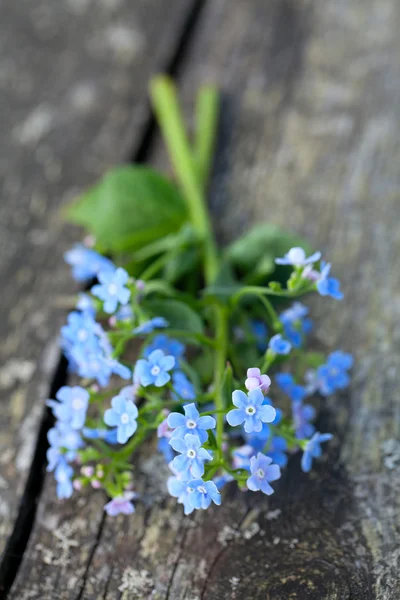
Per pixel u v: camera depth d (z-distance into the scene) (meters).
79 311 0.34
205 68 0.41
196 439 0.26
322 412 0.31
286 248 0.32
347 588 0.28
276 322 0.29
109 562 0.29
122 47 0.42
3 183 0.38
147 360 0.28
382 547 0.29
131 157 0.38
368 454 0.31
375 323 0.33
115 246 0.34
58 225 0.36
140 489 0.30
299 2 0.42
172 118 0.37
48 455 0.29
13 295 0.35
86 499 0.30
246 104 0.39
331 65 0.40
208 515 0.30
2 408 0.32
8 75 0.41
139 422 0.29
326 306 0.33
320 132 0.38
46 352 0.34
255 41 0.41
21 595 0.29
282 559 0.29
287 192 0.36
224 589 0.29
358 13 0.42
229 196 0.37
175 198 0.35
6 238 0.36
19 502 0.31
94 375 0.28
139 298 0.31
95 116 0.39
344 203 0.36
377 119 0.38
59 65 0.41
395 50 0.40
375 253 0.35
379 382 0.32
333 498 0.30
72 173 0.38
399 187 0.36
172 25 0.42
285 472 0.30
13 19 0.43
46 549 0.30
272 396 0.32
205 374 0.31
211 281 0.32
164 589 0.29
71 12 0.43
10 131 0.39
